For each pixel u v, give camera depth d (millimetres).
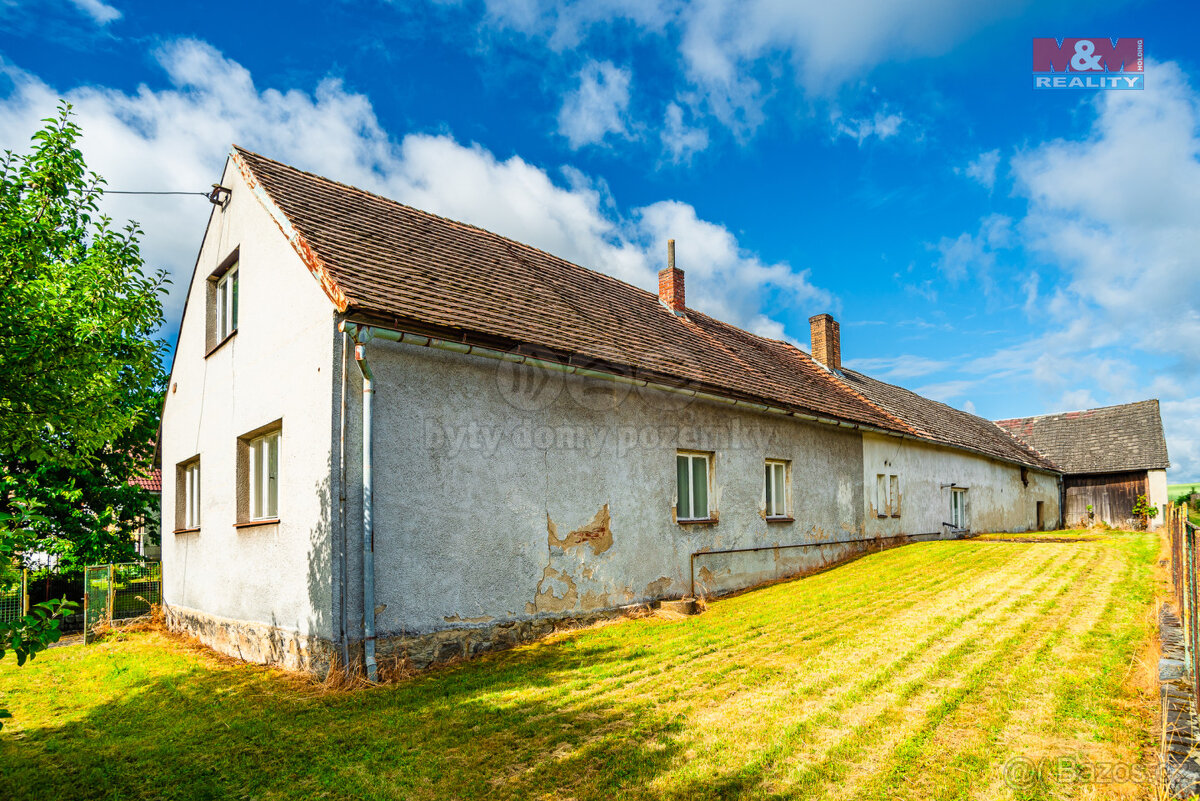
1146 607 8641
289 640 7523
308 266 7559
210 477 10383
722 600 11125
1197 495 32250
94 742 5523
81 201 9219
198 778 4590
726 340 16500
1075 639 7070
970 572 12375
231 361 9766
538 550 8594
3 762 5168
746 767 4203
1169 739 4238
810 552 14125
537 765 4426
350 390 7000
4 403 7016
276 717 5750
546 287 11672
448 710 5645
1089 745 4301
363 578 6809
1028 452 31344
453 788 4172
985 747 4359
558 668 6930
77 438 8039
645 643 7918
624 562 9797
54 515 15883
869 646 7164
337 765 4629
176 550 12023
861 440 16656
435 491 7551
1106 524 31344
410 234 10422
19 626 4129
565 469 9086
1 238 6984
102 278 11594
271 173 9773
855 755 4316
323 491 6992
